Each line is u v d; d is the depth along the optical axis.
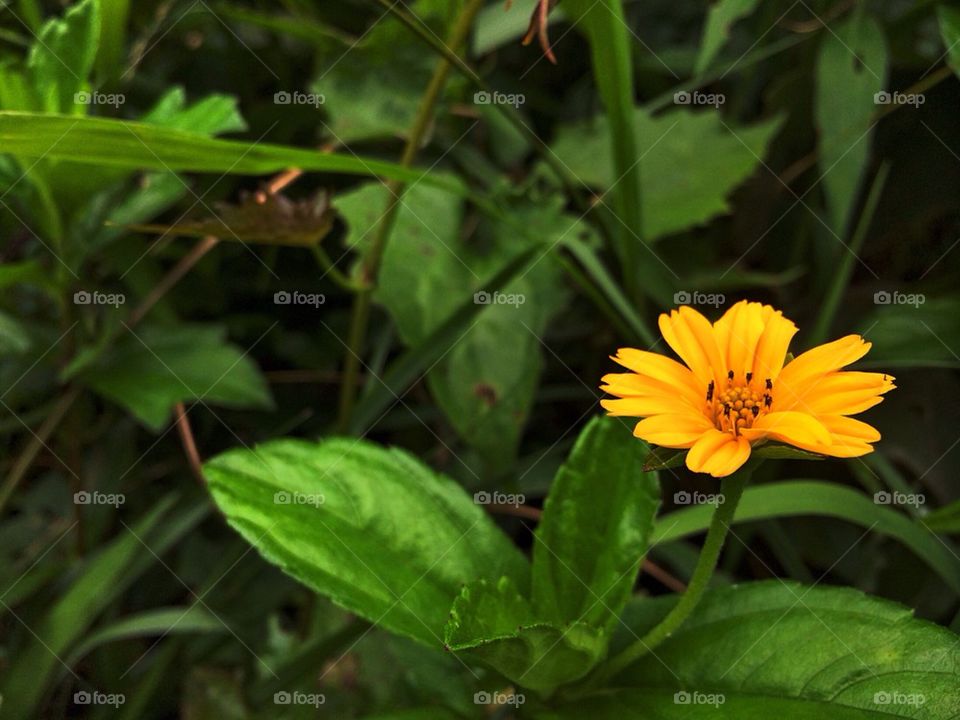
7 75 0.22
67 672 0.24
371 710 0.23
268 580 0.25
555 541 0.19
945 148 0.28
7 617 0.25
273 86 0.31
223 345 0.26
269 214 0.21
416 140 0.24
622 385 0.18
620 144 0.24
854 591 0.18
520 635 0.17
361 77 0.28
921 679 0.17
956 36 0.23
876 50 0.26
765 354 0.18
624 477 0.19
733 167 0.28
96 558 0.24
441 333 0.25
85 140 0.19
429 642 0.18
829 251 0.27
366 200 0.27
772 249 0.30
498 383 0.25
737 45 0.31
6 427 0.26
